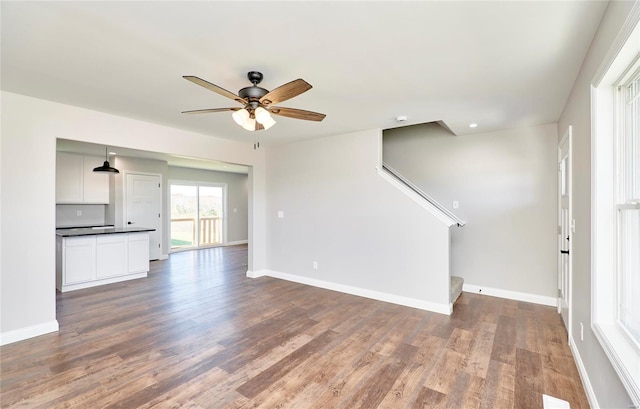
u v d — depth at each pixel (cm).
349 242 442
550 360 251
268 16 168
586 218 213
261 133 444
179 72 240
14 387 214
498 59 217
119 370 237
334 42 196
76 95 289
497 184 419
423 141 477
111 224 640
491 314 355
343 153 448
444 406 196
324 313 362
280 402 200
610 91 183
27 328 292
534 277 396
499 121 372
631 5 126
